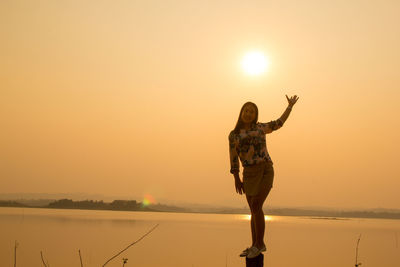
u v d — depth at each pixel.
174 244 33.78
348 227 82.50
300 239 44.66
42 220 59.84
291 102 5.52
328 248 34.66
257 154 5.26
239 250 30.48
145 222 69.88
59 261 21.69
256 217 5.24
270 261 25.03
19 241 30.02
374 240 45.31
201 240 38.38
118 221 68.50
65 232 40.09
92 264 21.38
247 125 5.39
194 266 21.91
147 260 23.73
